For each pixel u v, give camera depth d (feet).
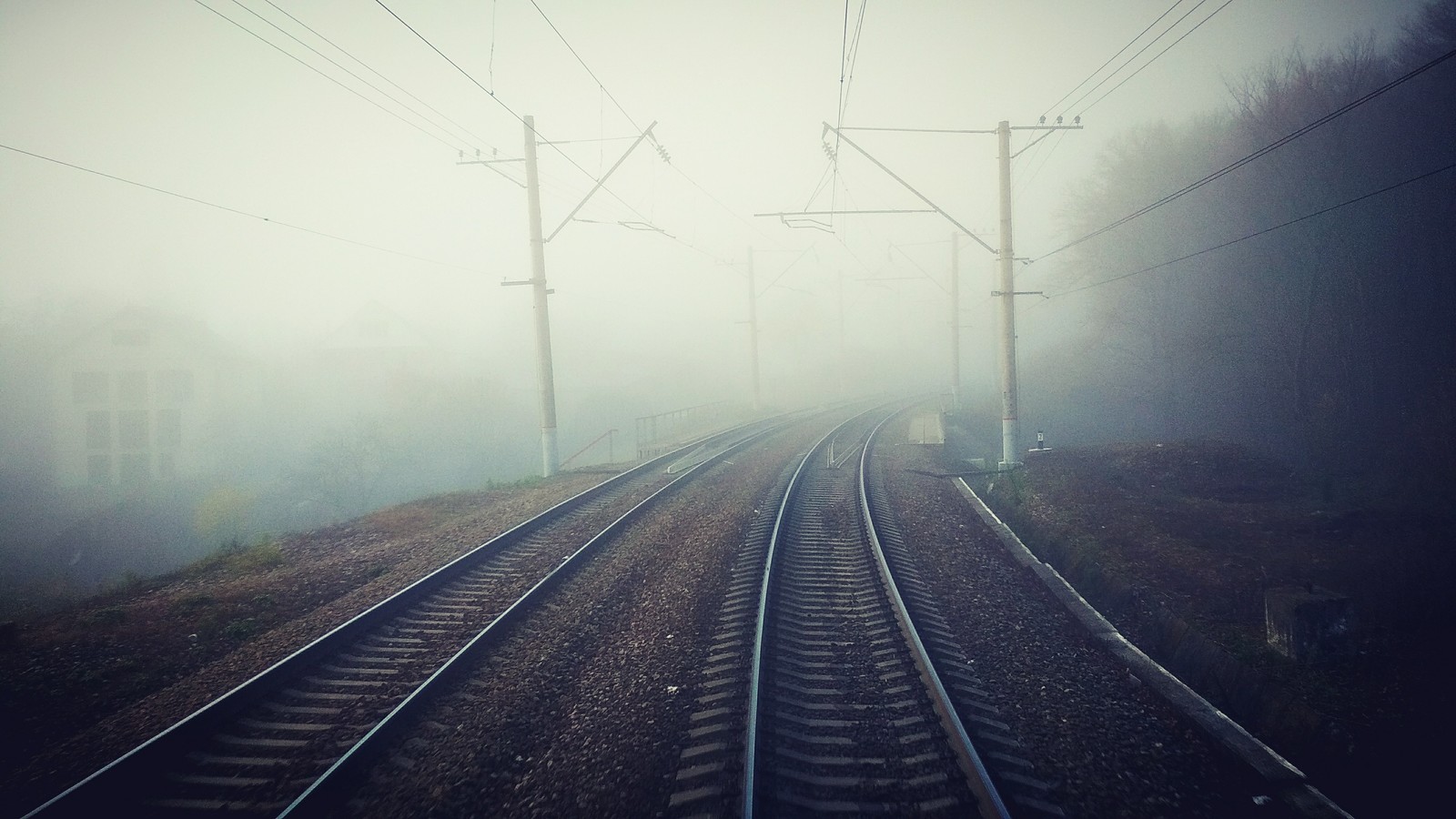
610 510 46.11
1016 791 15.34
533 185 62.69
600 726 18.65
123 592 34.96
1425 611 23.08
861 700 19.88
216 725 19.16
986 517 43.09
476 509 52.03
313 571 35.37
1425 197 52.34
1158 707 20.02
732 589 29.25
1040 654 23.15
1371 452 46.83
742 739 17.40
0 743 19.44
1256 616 24.62
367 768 17.15
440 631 26.00
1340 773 16.44
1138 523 36.94
